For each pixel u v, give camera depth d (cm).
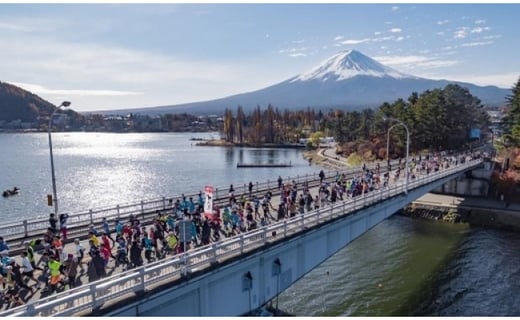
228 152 16900
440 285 3681
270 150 17550
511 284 3722
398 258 4369
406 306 3256
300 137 19712
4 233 2520
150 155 15988
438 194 6988
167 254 2225
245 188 4031
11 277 1730
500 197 6569
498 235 5269
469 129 10369
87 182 9319
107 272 1967
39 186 8781
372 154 10656
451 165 6338
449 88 11006
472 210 5919
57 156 15588
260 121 19612
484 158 7438
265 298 2433
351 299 3366
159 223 2414
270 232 2500
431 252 4578
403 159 7931
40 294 1739
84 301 1576
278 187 4244
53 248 2012
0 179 9688
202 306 1975
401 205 4269
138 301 1655
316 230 2792
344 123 14738
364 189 3828
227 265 2052
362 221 3553
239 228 2712
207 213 2305
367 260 4300
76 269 1900
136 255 2031
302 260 2758
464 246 4806
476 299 3409
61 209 6562
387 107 11381
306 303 3281
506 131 9044
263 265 2389
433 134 9188
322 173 4588
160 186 8738
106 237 2136
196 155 15812
